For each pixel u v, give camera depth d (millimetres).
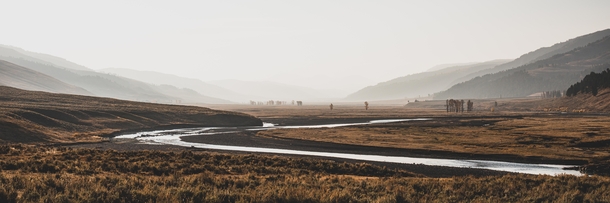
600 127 133500
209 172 42781
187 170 42406
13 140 89500
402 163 65688
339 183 32719
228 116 182000
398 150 84500
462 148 84812
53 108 143750
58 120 126812
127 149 80750
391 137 109250
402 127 147250
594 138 97188
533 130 127750
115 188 23578
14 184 24656
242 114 192625
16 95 185625
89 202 20750
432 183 33469
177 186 28391
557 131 122250
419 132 124688
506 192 29250
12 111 118688
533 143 94000
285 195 23250
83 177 30031
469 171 57906
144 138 110312
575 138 100812
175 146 88062
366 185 31500
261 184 30797
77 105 173125
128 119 151750
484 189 30219
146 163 45906
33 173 35062
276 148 86750
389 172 51219
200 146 89438
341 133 121500
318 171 48438
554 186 32000
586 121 168375
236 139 106812
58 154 50094
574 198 26094
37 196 21484
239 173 44000
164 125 155250
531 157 72438
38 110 133375
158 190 24469
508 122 171125
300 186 28391
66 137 103438
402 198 25094
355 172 49750
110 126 136500
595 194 26656
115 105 189000
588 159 69000
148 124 152000
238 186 30219
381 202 23281
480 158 73500
